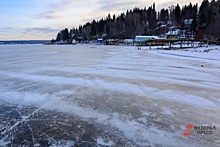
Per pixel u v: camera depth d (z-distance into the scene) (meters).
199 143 2.75
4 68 10.09
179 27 70.44
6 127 3.31
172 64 11.78
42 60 14.43
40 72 8.77
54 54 21.75
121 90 5.59
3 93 5.34
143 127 3.23
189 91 5.48
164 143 2.75
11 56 18.81
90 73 8.46
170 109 4.05
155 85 6.21
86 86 6.08
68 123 3.42
